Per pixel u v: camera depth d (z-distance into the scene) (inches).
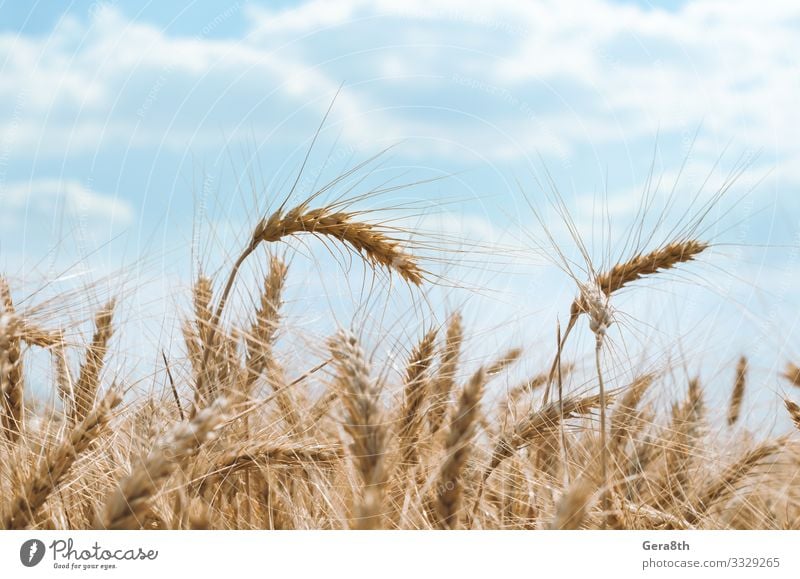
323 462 148.3
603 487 138.4
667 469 166.6
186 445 119.2
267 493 154.1
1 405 143.9
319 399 157.8
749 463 172.2
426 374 163.8
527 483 157.2
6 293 151.5
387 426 120.4
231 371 154.1
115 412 143.3
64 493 138.6
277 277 170.4
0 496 133.0
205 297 168.7
